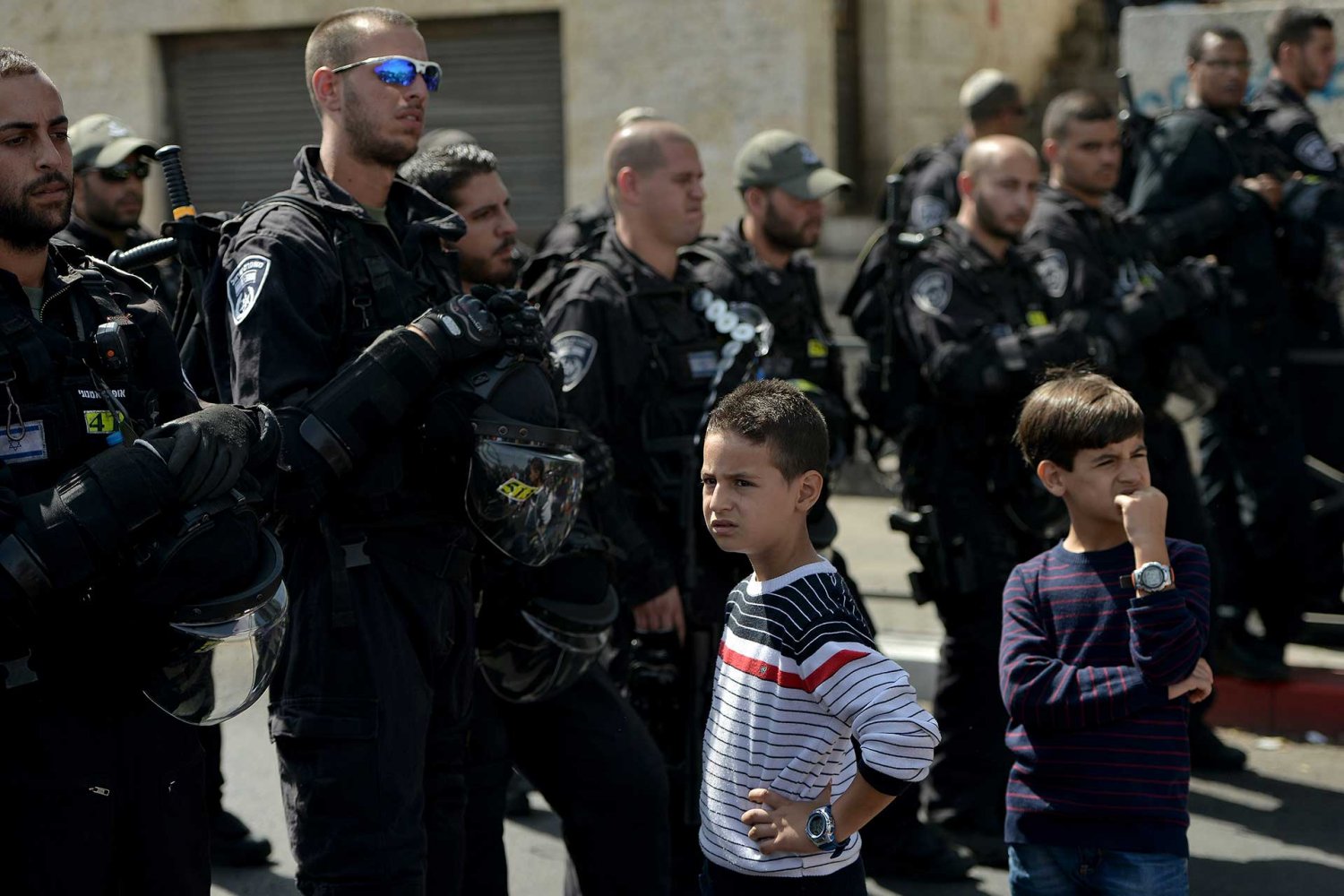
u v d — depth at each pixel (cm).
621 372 356
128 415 235
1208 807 449
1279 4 639
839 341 686
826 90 967
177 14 1077
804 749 227
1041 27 1170
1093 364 416
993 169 419
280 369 265
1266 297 513
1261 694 512
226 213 298
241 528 228
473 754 326
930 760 219
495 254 374
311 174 291
